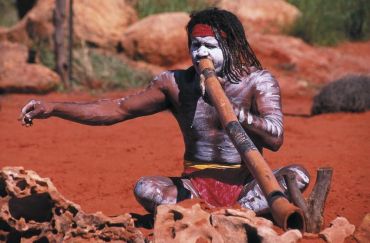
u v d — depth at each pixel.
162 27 43.97
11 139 26.81
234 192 13.99
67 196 18.06
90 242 12.12
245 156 12.07
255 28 48.38
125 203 17.09
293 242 10.88
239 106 13.80
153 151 24.39
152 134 27.66
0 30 45.06
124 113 14.43
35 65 40.91
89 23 44.28
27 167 21.94
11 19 50.97
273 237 10.87
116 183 19.73
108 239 12.13
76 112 14.13
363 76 33.06
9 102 37.59
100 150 24.73
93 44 44.09
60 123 30.20
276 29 48.84
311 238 12.05
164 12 48.94
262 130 13.09
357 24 50.69
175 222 11.51
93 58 42.75
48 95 39.97
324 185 12.77
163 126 29.42
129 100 14.43
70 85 41.31
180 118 14.34
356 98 32.12
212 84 13.16
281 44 45.84
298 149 24.28
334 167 21.16
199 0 49.84
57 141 26.38
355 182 19.17
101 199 17.64
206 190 13.99
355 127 28.83
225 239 11.28
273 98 13.80
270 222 11.48
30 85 39.84
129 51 44.00
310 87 42.41
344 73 44.50
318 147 24.67
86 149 24.94
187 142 14.34
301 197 12.41
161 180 14.14
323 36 49.16
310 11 50.53
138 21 46.88
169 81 14.32
